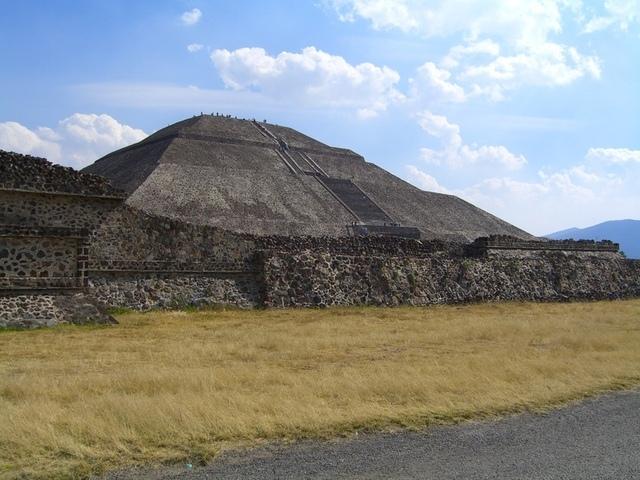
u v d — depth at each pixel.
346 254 31.91
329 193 79.56
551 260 39.50
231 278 27.80
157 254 25.84
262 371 11.96
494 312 28.64
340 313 26.84
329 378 11.00
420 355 14.59
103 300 24.23
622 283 42.16
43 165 22.28
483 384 10.84
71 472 6.51
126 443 7.28
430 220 80.69
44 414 8.02
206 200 63.44
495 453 7.54
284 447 7.52
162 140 82.25
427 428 8.49
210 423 7.96
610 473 6.92
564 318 24.41
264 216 64.31
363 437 8.02
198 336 18.34
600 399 10.56
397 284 31.80
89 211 23.95
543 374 12.05
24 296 20.64
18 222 21.64
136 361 13.48
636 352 15.02
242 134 90.31
